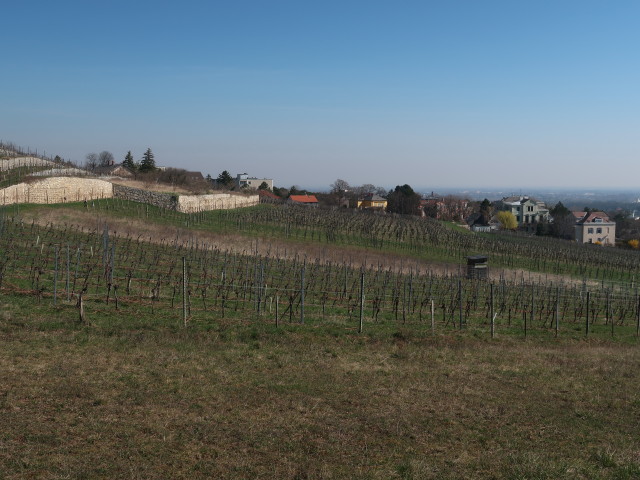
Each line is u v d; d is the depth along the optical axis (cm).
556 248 7319
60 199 4897
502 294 3266
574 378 1766
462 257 5784
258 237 4975
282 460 1028
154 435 1095
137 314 2100
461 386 1593
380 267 3850
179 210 5562
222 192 6894
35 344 1628
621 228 12950
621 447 1207
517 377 1742
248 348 1844
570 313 3259
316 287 3136
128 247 3170
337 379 1577
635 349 2383
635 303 3572
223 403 1310
